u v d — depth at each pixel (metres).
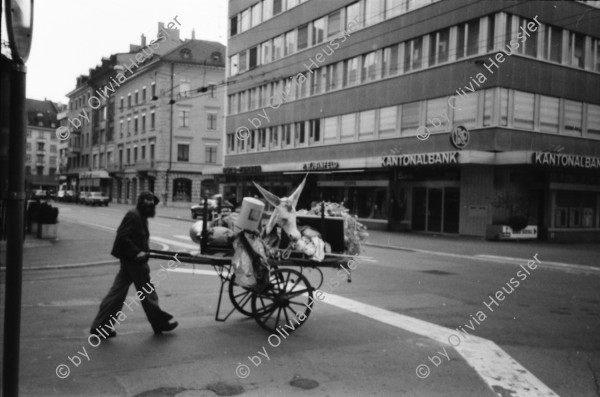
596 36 25.95
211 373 4.82
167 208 51.78
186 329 6.36
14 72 2.41
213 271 11.43
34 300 8.07
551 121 24.31
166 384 4.52
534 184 24.08
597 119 26.12
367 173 28.88
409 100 26.38
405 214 27.75
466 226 24.30
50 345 5.61
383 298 8.66
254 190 39.34
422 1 25.78
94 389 4.37
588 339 6.34
